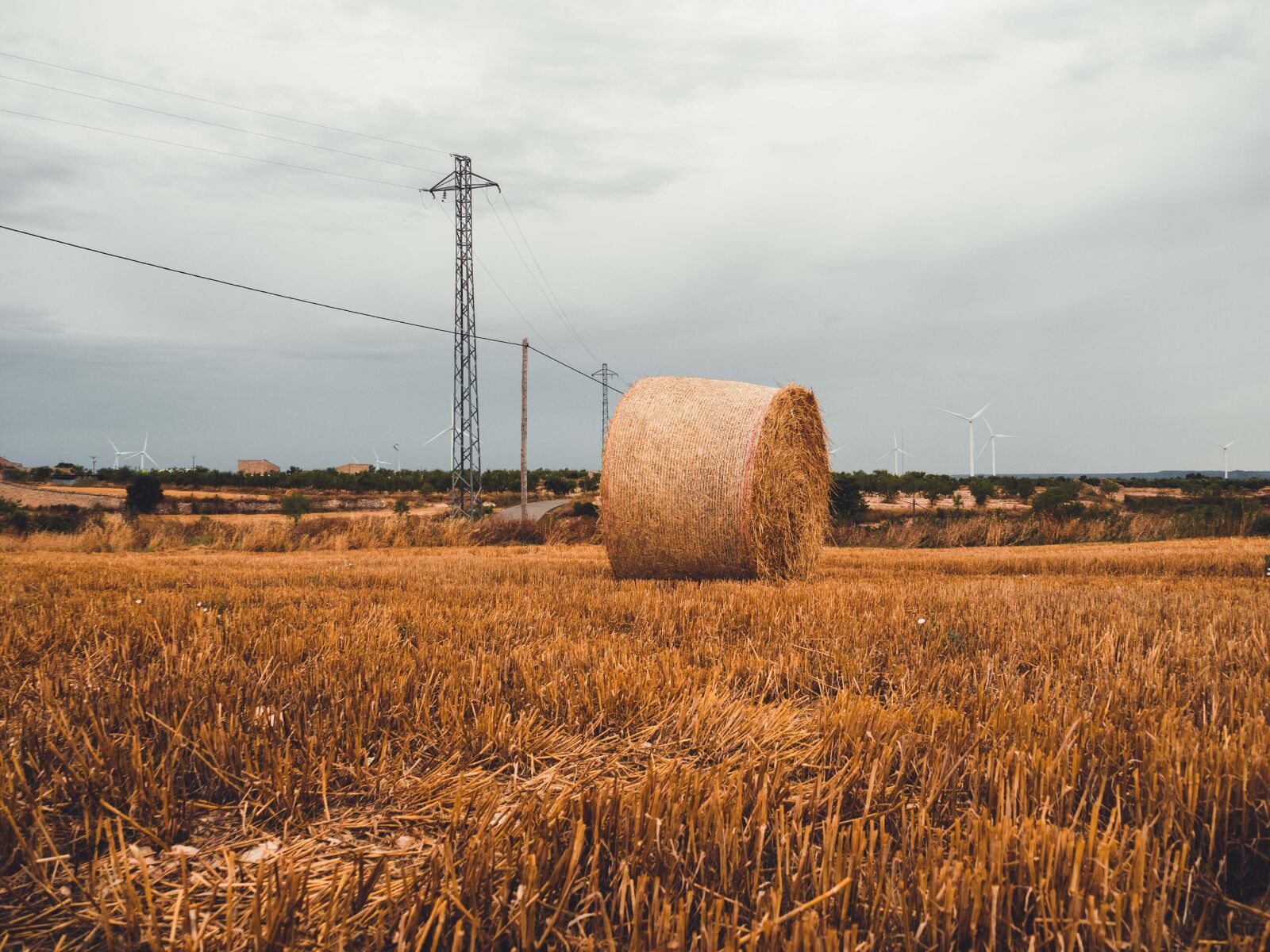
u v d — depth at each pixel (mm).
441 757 2814
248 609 6695
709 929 1555
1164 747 2504
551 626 5789
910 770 2598
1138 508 31984
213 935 1685
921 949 1621
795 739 3033
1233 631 5570
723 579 10469
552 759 2887
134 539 21781
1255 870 2031
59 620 5699
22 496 39562
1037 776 2361
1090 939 1602
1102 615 6188
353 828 2309
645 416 10688
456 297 35312
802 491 11852
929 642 5031
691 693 3506
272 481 59250
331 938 1678
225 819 2373
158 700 3281
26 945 1732
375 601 7441
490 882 1783
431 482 61469
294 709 3227
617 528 10586
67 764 2535
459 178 35938
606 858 1922
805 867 1870
